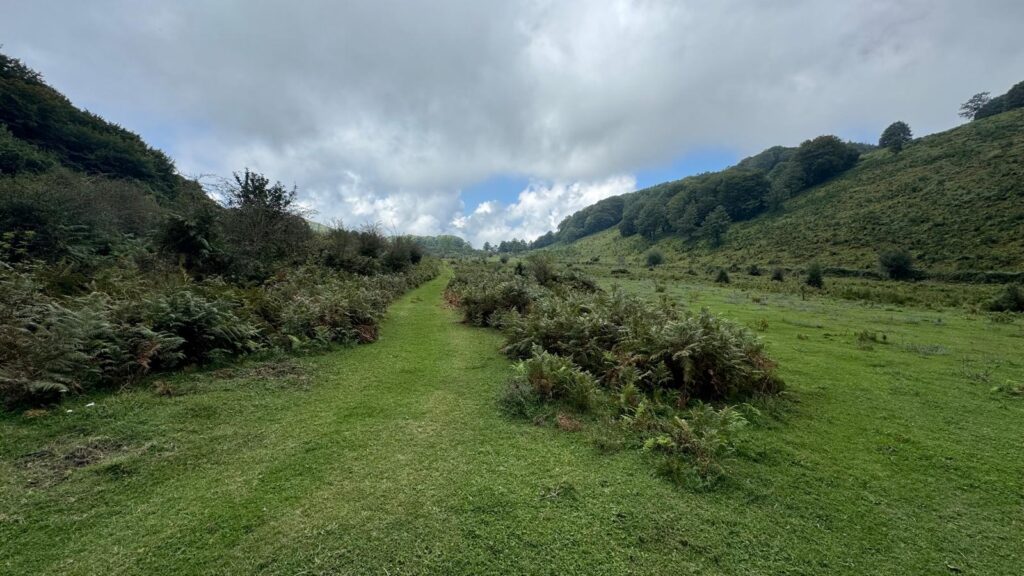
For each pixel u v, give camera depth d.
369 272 17.56
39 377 3.90
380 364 6.48
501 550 2.55
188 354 5.48
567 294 13.51
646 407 4.65
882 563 2.62
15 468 3.03
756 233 65.06
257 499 2.94
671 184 128.62
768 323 12.23
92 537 2.49
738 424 4.13
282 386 5.16
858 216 52.38
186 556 2.38
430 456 3.68
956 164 52.97
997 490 3.50
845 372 6.94
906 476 3.68
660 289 23.08
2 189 9.56
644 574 2.42
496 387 5.61
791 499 3.26
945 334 11.08
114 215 14.31
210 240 10.81
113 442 3.51
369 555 2.46
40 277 6.44
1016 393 5.89
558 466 3.60
